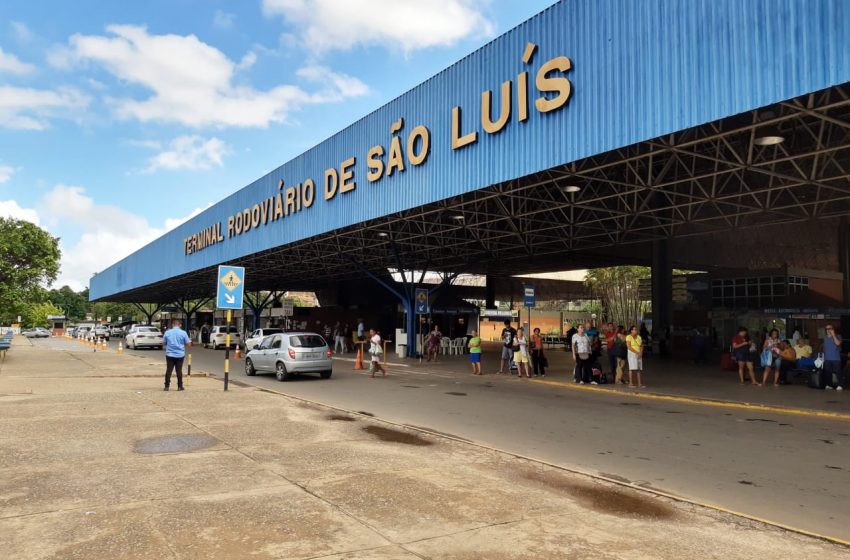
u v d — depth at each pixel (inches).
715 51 429.7
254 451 311.1
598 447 353.4
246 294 2258.9
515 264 1483.8
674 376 806.5
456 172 675.4
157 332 1582.2
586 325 778.2
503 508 219.9
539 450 342.6
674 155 618.2
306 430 376.8
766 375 692.7
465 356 1296.8
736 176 721.0
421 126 739.4
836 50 364.5
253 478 255.8
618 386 689.0
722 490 261.3
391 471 272.2
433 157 716.7
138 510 209.5
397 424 410.3
